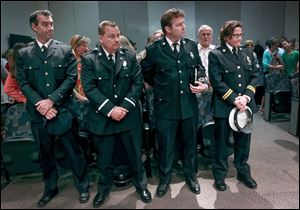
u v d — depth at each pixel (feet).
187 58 6.58
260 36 21.44
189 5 22.35
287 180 7.72
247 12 21.30
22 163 7.52
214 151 7.63
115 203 6.91
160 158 7.21
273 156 9.26
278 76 12.90
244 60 6.98
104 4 21.86
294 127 11.16
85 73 6.30
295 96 11.02
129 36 22.65
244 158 7.50
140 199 7.05
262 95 13.93
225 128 7.13
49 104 6.20
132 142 6.72
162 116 6.80
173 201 6.90
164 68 6.50
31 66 6.29
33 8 17.57
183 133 7.07
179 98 6.63
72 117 6.65
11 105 8.09
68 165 7.60
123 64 6.39
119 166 7.70
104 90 6.35
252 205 6.63
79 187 7.13
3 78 9.59
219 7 21.99
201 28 9.04
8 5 14.92
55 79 6.41
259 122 13.17
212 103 7.30
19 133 7.78
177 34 6.31
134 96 6.44
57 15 21.11
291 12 20.51
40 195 7.47
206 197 7.03
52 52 6.38
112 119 6.38
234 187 7.45
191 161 7.32
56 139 6.98
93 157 8.09
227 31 6.73
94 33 21.88
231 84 6.86
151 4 22.39
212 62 6.91
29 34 16.85
